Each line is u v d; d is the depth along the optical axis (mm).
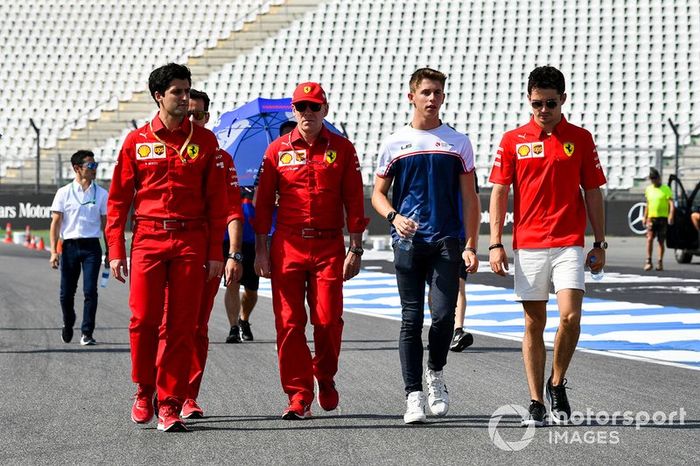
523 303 7793
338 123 45875
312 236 8055
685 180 42281
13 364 11047
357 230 8164
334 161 8070
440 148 7891
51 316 15961
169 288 7594
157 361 7648
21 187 44219
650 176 24516
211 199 7715
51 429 7574
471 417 7980
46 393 9203
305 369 8031
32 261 28688
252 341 13016
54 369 10688
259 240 8227
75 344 12758
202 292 7961
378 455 6605
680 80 45781
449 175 7898
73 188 12789
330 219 8086
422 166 7887
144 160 7539
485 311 17172
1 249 33469
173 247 7523
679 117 44406
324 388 8180
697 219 26000
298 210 8055
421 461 6426
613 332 14070
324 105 8047
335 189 8086
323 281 8047
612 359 11406
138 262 7559
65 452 6773
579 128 7754
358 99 46969
